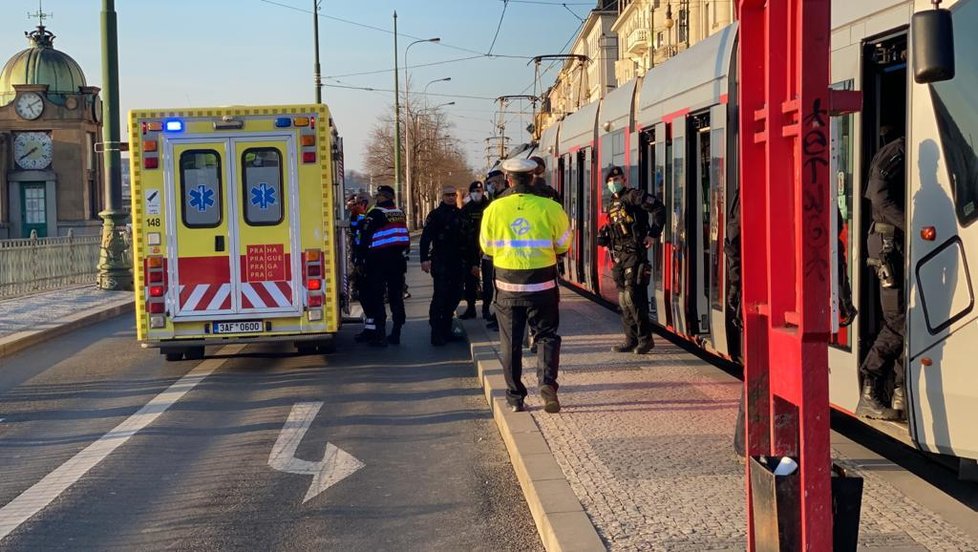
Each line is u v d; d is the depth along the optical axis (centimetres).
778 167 352
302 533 560
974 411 501
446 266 1251
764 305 382
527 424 731
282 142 1089
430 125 6838
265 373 1097
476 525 568
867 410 593
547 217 761
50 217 4500
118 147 2098
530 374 937
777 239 356
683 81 1003
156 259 1088
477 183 1283
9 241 1964
